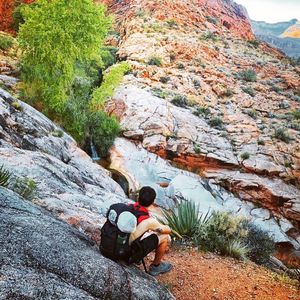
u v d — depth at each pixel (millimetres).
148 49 32625
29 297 2373
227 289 4953
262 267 6242
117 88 24438
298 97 30859
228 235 6648
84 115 17750
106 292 2934
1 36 28469
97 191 9883
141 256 3590
